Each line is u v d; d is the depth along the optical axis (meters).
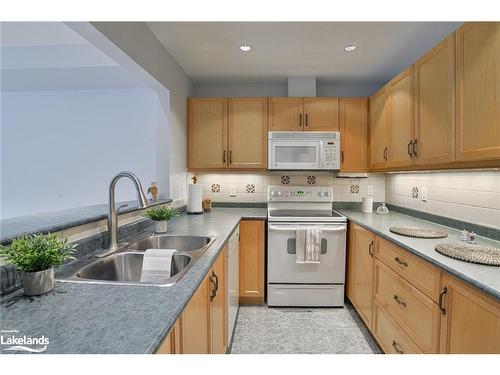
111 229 1.41
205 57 2.44
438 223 2.16
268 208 3.00
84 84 3.03
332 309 2.56
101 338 0.67
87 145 3.16
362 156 2.84
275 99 2.85
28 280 0.90
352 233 2.49
